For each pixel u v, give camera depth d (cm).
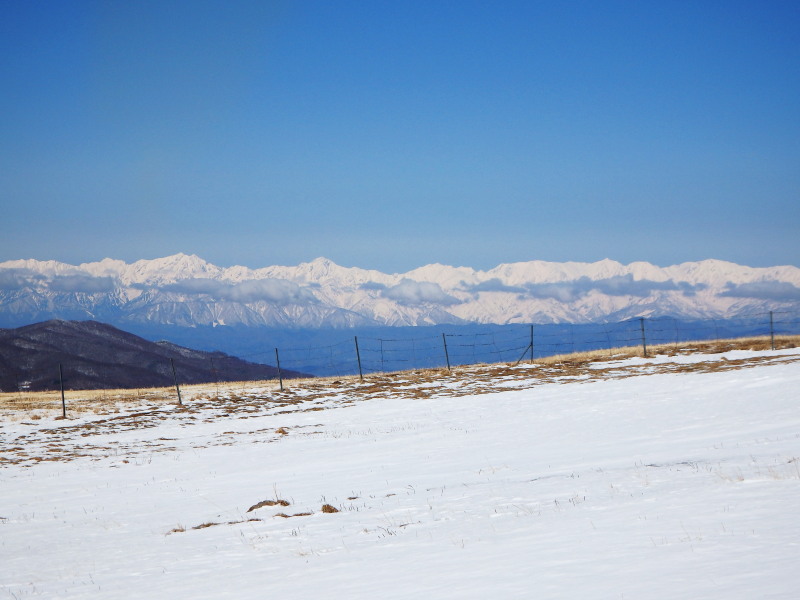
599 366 5653
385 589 838
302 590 898
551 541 988
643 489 1343
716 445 2012
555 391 4444
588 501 1293
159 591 1023
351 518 1482
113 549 1480
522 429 3156
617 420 3122
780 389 3409
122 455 3291
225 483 2377
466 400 4453
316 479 2258
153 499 2183
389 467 2378
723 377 4066
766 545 800
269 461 2823
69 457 3294
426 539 1143
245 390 5581
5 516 2078
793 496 1088
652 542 887
